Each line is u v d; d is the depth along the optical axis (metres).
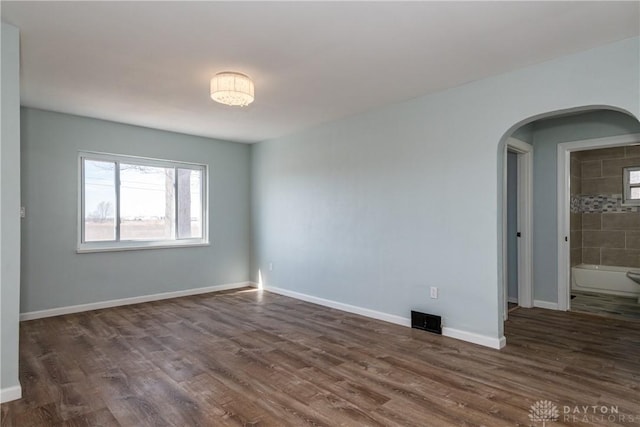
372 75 3.12
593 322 3.90
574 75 2.72
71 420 2.07
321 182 4.80
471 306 3.31
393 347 3.20
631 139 3.90
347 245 4.45
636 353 3.03
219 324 3.92
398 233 3.89
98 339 3.44
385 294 4.02
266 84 3.31
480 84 3.24
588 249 6.07
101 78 3.15
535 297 4.59
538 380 2.54
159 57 2.75
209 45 2.55
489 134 3.18
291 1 2.03
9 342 2.27
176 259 5.28
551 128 4.47
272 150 5.65
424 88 3.44
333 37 2.44
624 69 2.51
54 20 2.22
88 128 4.48
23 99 3.74
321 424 2.03
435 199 3.57
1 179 2.23
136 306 4.72
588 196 6.07
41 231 4.18
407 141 3.80
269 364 2.85
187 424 2.03
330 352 3.10
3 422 2.04
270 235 5.69
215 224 5.71
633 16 2.19
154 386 2.48
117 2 2.03
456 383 2.50
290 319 4.11
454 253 3.43
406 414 2.12
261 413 2.14
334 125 4.61
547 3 2.05
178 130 5.11
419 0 2.02
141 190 5.02
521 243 4.59
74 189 4.39
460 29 2.35
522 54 2.73
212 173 5.67
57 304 4.28
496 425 2.00
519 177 4.62
